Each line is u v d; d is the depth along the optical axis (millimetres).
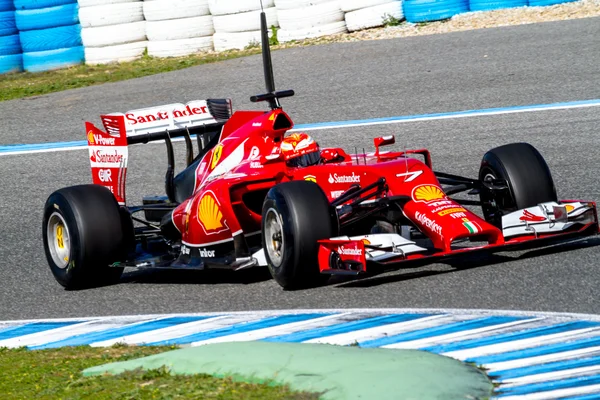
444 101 47469
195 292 24500
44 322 23078
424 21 63125
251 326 20172
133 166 43156
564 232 23422
